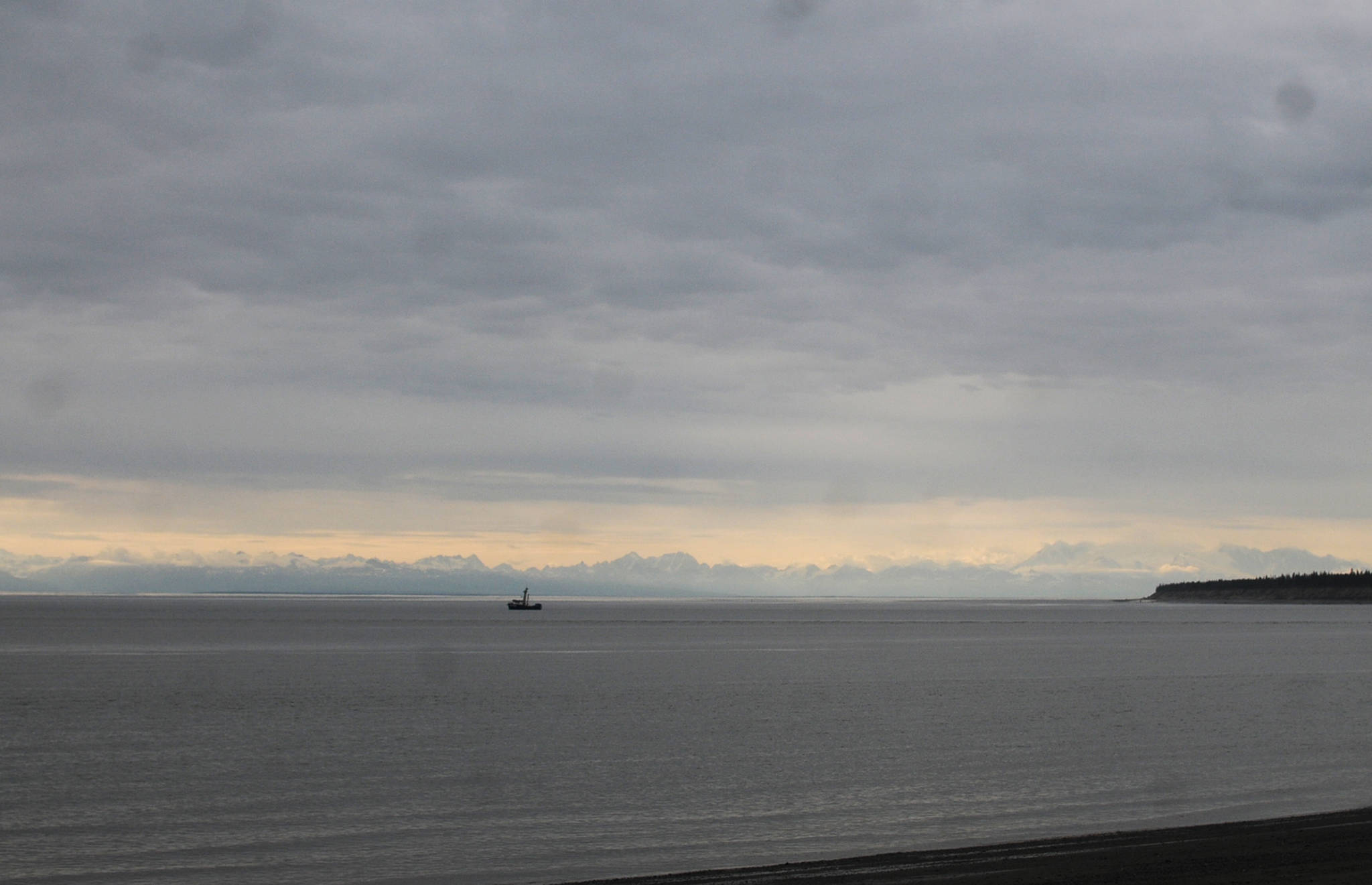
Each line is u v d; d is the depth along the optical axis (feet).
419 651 466.29
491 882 102.53
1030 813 131.64
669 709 241.55
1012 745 186.29
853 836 120.26
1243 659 422.00
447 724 214.90
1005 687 301.22
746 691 285.43
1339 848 98.89
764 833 121.90
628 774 158.20
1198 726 211.61
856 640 598.75
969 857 102.68
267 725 211.61
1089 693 282.97
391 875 105.29
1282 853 97.25
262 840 118.83
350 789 147.33
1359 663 399.44
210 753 176.24
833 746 184.96
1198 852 99.19
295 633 641.81
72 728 205.98
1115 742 189.98
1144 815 130.00
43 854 112.78
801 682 315.58
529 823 127.44
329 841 118.73
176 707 241.96
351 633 645.10
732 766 164.76
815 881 93.71
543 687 294.25
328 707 244.01
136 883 102.63
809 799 140.36
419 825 125.80
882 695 275.39
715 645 532.73
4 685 296.71
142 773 158.20
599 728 209.67
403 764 166.09
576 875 104.94
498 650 479.41
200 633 633.61
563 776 157.07
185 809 134.31
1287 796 140.36
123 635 602.85
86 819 128.36
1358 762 166.20
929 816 130.21
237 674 336.49
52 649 473.26
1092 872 92.27
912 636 652.48
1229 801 137.39
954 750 180.24
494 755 175.22
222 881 103.19
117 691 280.10
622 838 120.06
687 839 119.24
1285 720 221.25
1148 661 416.05
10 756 172.76
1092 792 144.15
